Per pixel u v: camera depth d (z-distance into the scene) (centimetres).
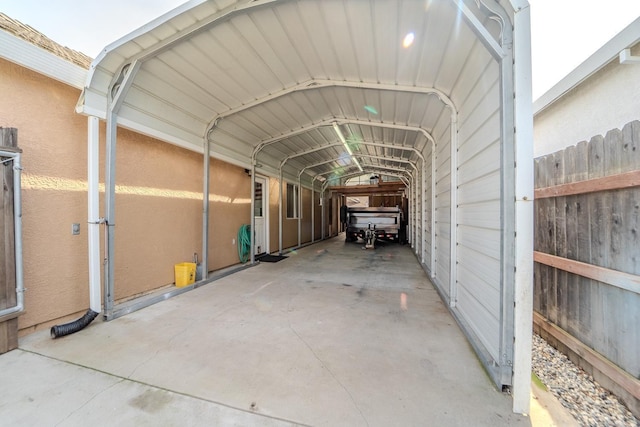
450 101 345
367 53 320
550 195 249
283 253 815
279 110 502
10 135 230
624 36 206
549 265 250
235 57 339
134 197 368
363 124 536
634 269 168
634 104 212
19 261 235
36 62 258
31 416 155
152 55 311
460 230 321
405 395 176
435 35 261
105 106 314
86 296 311
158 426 149
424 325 290
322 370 204
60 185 287
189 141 450
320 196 1243
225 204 571
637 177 161
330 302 365
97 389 180
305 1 255
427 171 605
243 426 150
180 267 427
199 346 240
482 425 152
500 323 182
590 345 205
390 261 685
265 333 268
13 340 231
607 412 166
